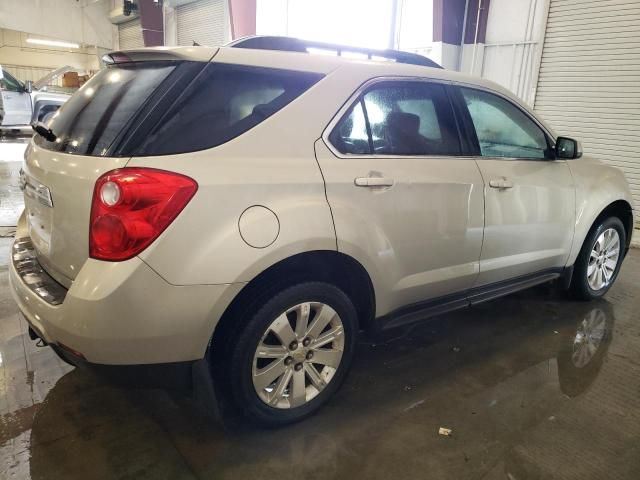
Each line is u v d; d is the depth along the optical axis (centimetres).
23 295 181
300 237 180
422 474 179
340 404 221
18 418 203
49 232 181
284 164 183
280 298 184
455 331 303
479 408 221
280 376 196
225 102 178
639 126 593
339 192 195
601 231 339
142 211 153
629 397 234
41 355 252
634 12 577
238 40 214
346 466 182
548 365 262
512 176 267
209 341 171
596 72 624
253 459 184
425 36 843
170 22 1446
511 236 272
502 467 184
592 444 199
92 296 152
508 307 344
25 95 1184
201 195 161
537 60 684
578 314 334
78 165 165
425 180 224
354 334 215
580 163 323
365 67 215
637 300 363
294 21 1085
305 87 196
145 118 164
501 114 274
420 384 240
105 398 219
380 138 217
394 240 216
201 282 162
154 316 157
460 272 250
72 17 1766
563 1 646
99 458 182
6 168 820
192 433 197
